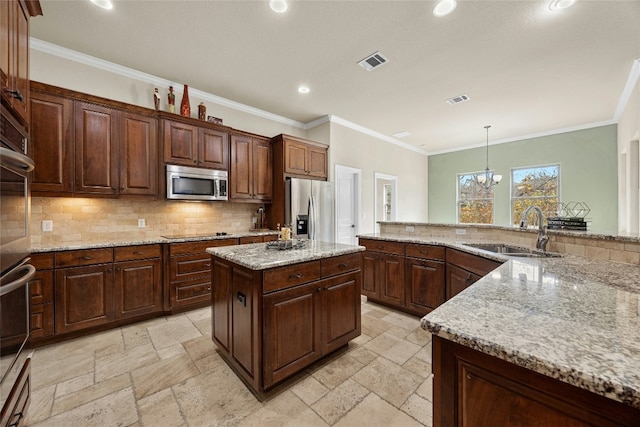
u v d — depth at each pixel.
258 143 4.10
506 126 5.36
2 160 1.22
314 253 2.02
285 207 4.09
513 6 2.20
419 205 7.25
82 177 2.64
